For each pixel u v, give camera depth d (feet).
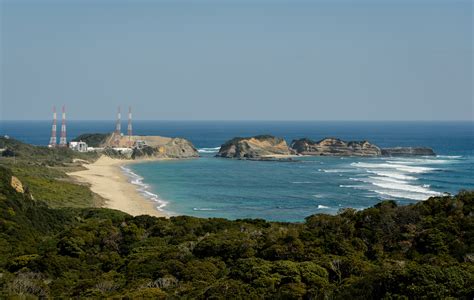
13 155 549.13
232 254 132.77
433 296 87.30
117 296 108.68
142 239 163.73
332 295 97.45
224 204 345.92
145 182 456.45
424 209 139.33
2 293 114.52
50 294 119.75
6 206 211.00
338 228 137.69
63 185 359.05
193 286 112.47
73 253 151.33
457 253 115.03
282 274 108.58
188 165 615.57
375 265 113.60
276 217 300.61
